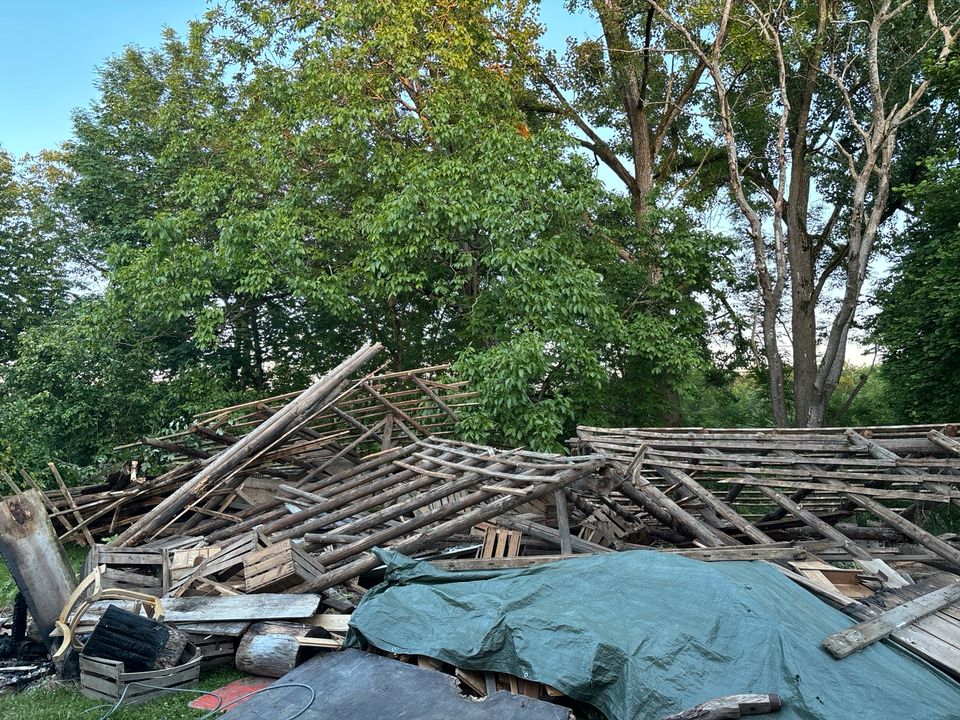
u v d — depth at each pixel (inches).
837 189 1181.7
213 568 350.9
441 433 624.4
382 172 726.5
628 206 895.1
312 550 383.6
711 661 241.0
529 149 740.0
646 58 1027.3
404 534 376.8
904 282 986.7
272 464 532.4
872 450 389.4
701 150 1181.7
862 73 1035.9
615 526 453.1
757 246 940.0
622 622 258.8
